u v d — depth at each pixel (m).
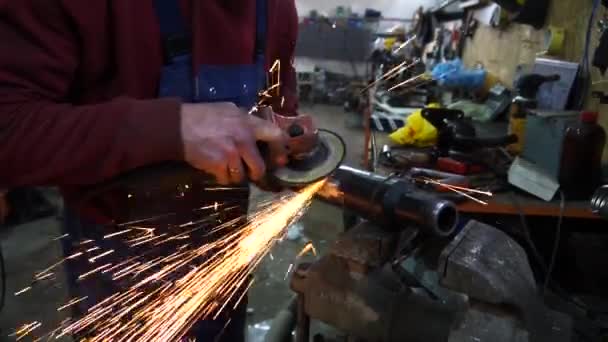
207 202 1.02
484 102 3.35
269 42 1.09
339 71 8.12
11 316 2.21
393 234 0.95
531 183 1.69
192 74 0.93
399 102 3.61
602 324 1.36
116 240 1.00
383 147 2.26
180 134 0.66
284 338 1.39
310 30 8.00
